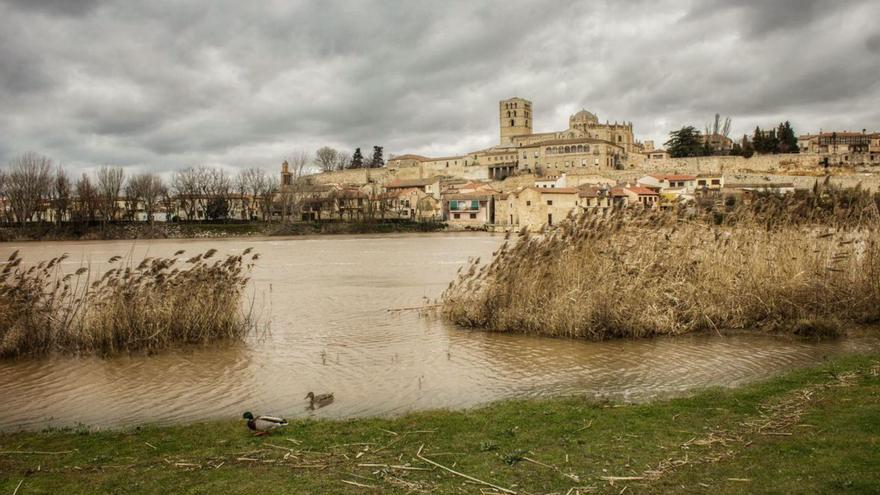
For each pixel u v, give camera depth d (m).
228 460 11.45
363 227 135.88
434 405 15.55
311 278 47.25
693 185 147.25
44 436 13.45
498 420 13.46
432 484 9.97
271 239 122.56
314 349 22.34
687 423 12.65
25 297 22.52
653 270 24.42
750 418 12.67
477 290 27.78
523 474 10.25
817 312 23.38
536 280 24.91
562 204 132.00
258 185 162.88
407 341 23.34
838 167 153.88
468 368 19.22
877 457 9.88
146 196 146.38
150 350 22.27
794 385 15.09
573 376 17.98
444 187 180.62
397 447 11.89
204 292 24.70
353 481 10.19
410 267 56.53
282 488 9.97
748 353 19.89
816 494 8.77
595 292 23.30
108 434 13.46
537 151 187.75
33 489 10.27
